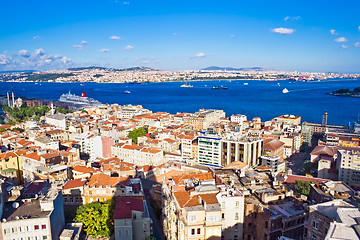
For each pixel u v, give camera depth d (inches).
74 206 5349.4
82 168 6761.8
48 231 3597.4
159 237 4911.4
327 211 3201.3
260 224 4286.4
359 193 5497.1
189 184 4660.4
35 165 7047.2
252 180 5324.8
